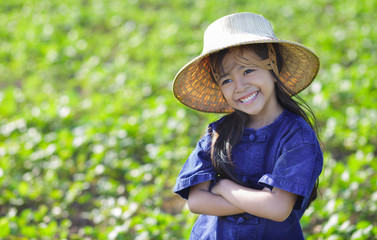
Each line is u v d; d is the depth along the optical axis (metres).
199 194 1.97
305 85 2.13
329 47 7.83
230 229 2.00
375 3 9.86
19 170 4.94
